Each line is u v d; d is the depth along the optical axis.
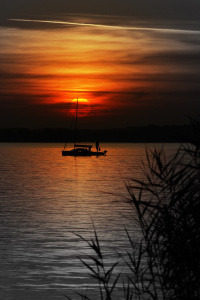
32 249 22.86
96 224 29.70
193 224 6.24
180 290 6.09
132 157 150.75
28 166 107.31
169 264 6.19
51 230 27.86
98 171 89.31
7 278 18.41
